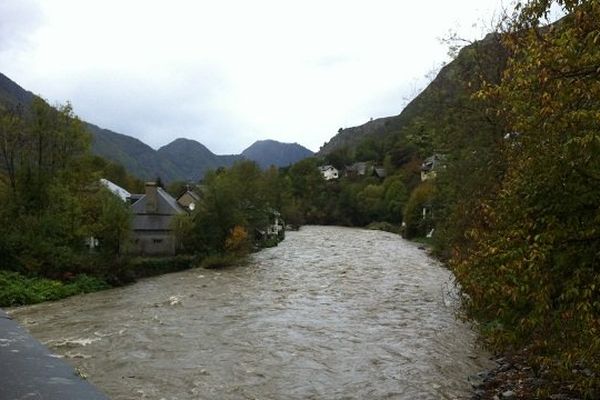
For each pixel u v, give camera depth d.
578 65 5.31
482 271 7.52
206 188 42.56
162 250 38.34
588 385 7.21
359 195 94.50
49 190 32.78
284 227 77.56
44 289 24.73
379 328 16.69
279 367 12.58
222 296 23.58
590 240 5.98
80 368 12.41
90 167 37.88
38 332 16.42
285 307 20.61
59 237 31.14
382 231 78.81
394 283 26.47
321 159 152.00
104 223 32.34
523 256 6.05
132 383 11.34
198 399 10.35
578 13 5.26
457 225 16.81
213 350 14.15
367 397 10.50
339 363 12.88
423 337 15.41
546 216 6.07
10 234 29.02
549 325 6.88
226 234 40.53
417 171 86.69
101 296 24.86
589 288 5.60
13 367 2.07
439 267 32.78
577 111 5.31
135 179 85.88
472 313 9.65
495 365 12.32
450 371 12.09
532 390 9.59
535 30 6.10
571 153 5.52
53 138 35.31
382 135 151.88
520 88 6.34
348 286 25.77
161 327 17.05
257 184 56.72
